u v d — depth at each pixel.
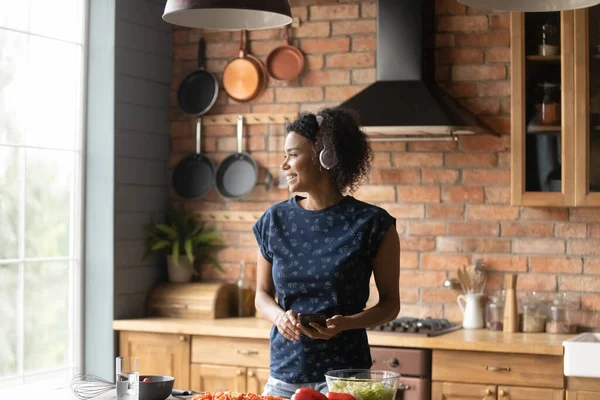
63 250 5.14
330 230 3.14
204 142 5.67
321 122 3.17
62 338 5.12
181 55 5.71
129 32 5.31
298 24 5.46
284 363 3.12
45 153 5.03
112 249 5.14
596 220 4.88
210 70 5.67
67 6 5.16
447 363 4.42
